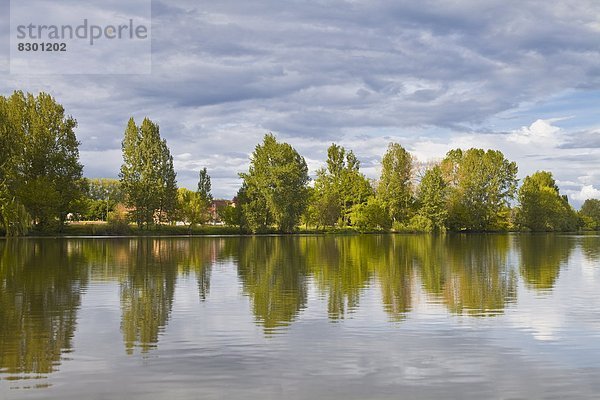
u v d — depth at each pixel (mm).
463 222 110188
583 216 141750
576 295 20938
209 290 22562
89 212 130875
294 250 51031
